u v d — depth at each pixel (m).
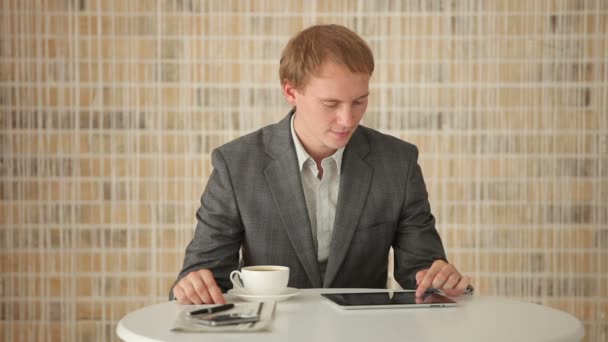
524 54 3.08
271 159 1.86
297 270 1.82
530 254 3.12
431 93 3.09
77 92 3.06
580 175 3.10
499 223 3.11
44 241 3.08
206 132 3.08
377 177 1.86
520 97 3.09
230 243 1.84
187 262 1.81
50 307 3.09
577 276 3.12
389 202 1.86
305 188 1.86
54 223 3.08
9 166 3.07
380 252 1.86
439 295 1.57
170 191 3.09
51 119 3.06
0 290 3.08
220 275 1.80
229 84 3.08
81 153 3.08
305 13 3.07
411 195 1.88
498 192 3.11
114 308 3.10
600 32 3.07
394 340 1.21
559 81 3.08
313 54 1.65
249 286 1.57
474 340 1.21
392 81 3.09
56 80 3.06
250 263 1.84
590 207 3.11
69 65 3.06
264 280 1.55
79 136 3.07
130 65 3.06
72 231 3.09
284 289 1.59
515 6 3.07
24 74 3.05
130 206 3.09
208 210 1.84
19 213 3.08
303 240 1.80
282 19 3.07
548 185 3.11
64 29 3.05
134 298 3.10
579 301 3.12
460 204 3.11
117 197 3.09
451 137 3.10
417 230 1.88
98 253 3.09
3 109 3.06
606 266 3.12
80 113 3.07
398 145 1.93
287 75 1.75
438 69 3.08
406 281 1.86
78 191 3.08
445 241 3.11
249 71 3.07
